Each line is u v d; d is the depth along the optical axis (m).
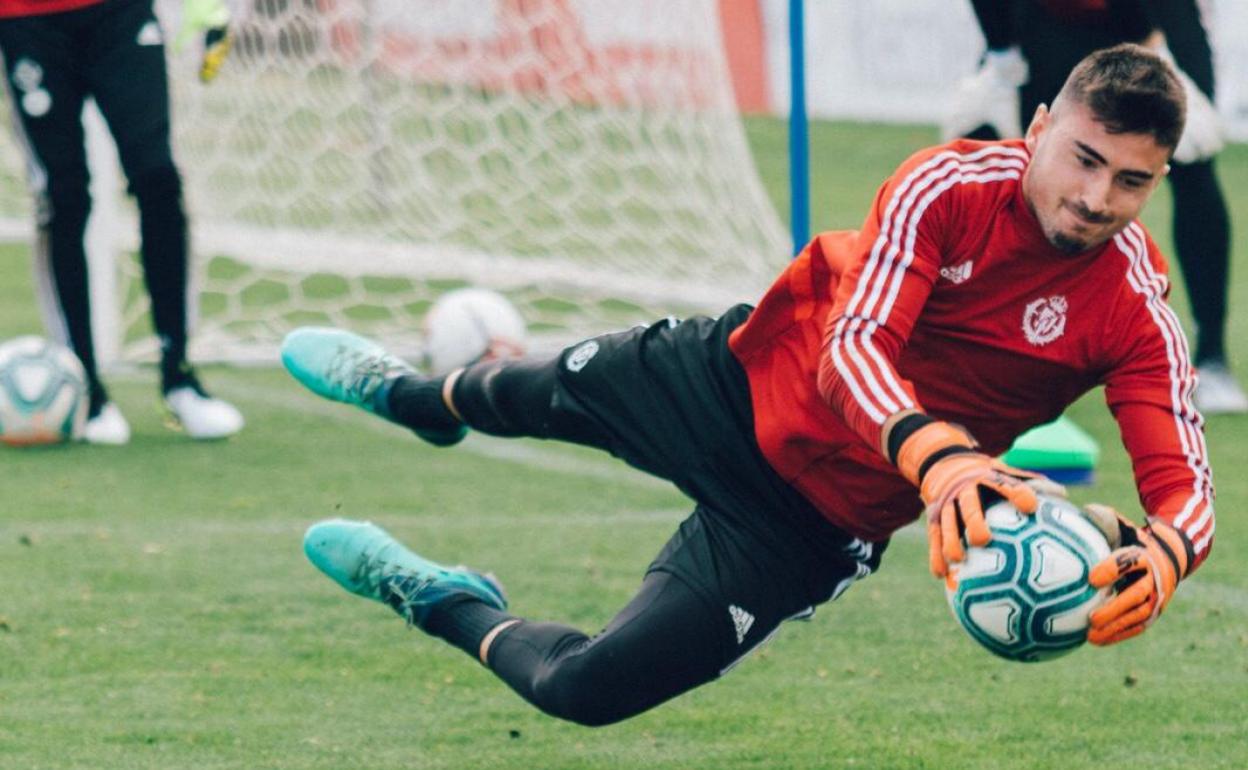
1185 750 12.09
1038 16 20.61
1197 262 23.50
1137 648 14.49
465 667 13.93
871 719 12.76
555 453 22.19
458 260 32.81
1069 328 9.85
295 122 35.06
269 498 19.34
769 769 11.76
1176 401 9.73
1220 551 17.41
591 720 10.41
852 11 55.50
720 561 10.44
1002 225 9.61
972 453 8.59
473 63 35.81
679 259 32.47
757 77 57.00
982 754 12.02
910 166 9.65
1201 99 22.80
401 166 35.97
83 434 21.86
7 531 17.67
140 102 20.77
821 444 10.23
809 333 10.38
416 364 26.44
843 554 10.62
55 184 21.00
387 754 11.98
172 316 21.91
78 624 14.72
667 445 10.90
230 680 13.46
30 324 29.48
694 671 10.39
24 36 20.39
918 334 10.02
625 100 34.31
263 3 33.97
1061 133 9.06
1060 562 8.63
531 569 16.69
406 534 17.94
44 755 11.77
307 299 31.83
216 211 34.44
